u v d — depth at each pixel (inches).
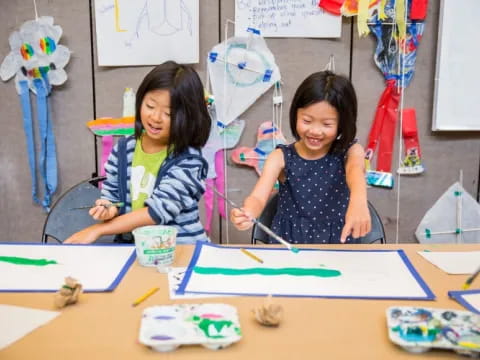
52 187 69.7
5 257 36.6
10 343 23.7
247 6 65.3
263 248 40.0
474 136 70.4
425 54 67.8
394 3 65.2
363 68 67.7
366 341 24.2
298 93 47.4
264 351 23.0
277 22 65.9
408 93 68.4
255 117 68.7
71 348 23.2
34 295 29.8
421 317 25.5
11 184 70.7
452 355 22.8
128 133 68.2
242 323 26.0
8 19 66.4
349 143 50.2
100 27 65.4
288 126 68.9
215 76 66.9
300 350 23.2
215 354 22.7
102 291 30.3
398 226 71.6
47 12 66.2
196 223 49.7
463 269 35.2
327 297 29.7
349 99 46.3
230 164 69.6
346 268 35.0
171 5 65.0
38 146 69.6
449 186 71.2
